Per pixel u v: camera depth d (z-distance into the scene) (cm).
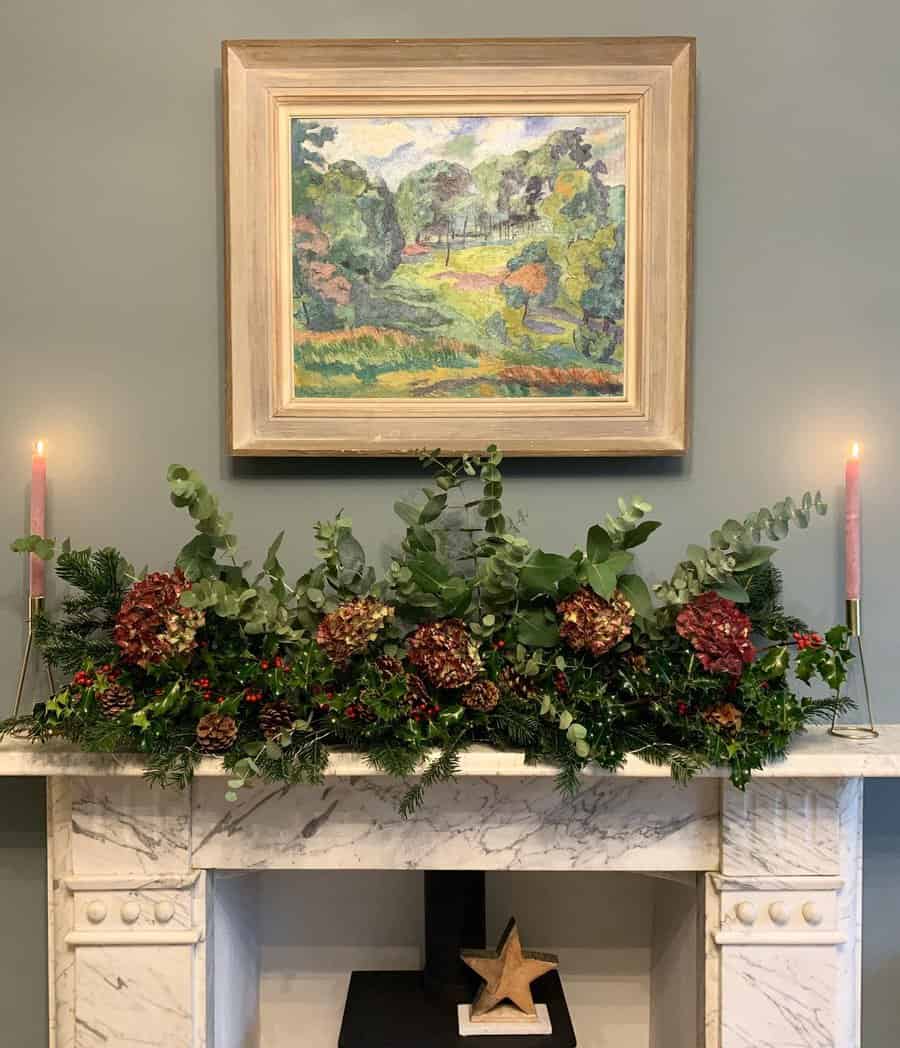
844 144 126
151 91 126
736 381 127
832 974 114
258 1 126
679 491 127
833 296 126
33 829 129
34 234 127
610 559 111
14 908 129
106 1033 115
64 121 126
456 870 124
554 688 109
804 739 117
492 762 106
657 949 141
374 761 104
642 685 108
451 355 125
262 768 104
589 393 125
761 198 126
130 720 104
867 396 127
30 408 127
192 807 116
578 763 104
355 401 125
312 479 127
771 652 108
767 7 126
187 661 107
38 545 115
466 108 124
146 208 127
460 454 124
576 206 124
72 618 127
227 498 127
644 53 122
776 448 127
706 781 116
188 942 114
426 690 109
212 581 111
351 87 123
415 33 126
